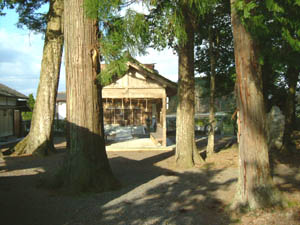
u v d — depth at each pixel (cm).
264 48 463
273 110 1210
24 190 600
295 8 388
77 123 620
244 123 454
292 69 996
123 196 564
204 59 1342
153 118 2045
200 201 521
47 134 1163
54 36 1185
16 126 2062
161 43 640
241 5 398
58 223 424
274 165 841
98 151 637
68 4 616
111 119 2000
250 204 444
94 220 436
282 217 408
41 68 1195
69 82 627
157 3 626
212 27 1087
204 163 905
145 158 1073
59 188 604
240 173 467
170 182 680
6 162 989
